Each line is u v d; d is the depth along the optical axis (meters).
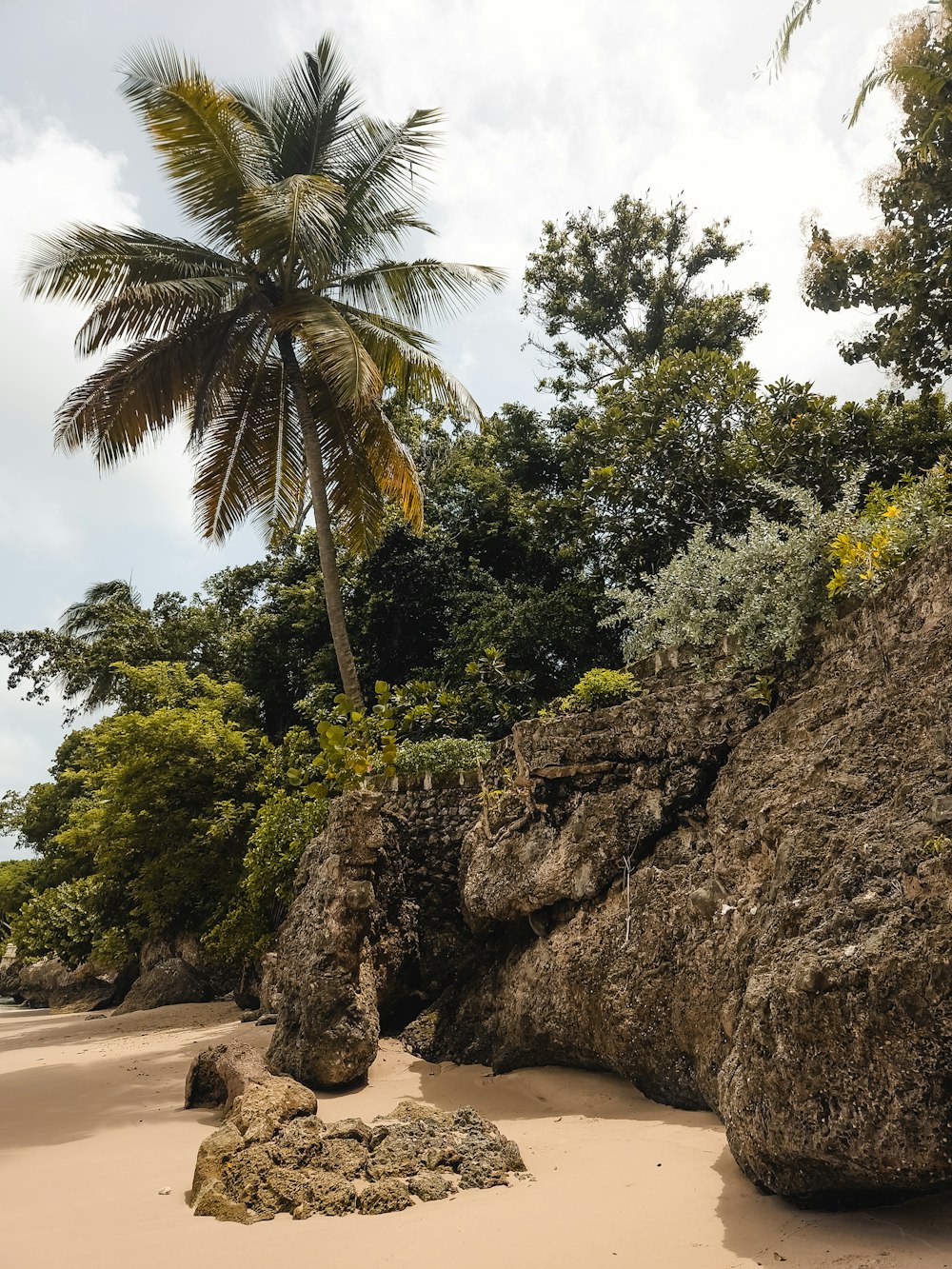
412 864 9.21
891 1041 3.17
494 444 21.73
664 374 16.92
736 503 15.26
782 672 6.55
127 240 13.72
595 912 6.66
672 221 26.19
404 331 14.95
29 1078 9.94
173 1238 3.98
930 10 11.56
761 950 4.37
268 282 14.66
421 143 14.73
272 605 24.22
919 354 15.33
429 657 20.09
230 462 15.33
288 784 15.38
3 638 27.23
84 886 23.78
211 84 13.21
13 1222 4.42
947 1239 3.08
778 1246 3.26
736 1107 3.85
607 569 17.50
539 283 26.36
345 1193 4.28
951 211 14.56
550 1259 3.34
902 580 5.44
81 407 13.69
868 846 4.00
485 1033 7.61
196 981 17.66
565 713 8.32
